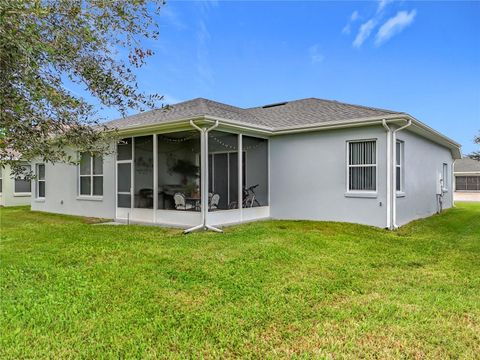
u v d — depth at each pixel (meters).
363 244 7.08
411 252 6.53
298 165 10.87
